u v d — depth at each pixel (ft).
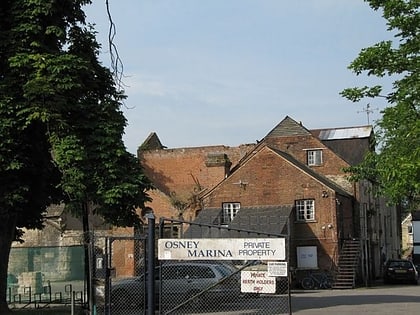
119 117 65.16
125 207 62.69
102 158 61.77
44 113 59.47
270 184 144.15
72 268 95.66
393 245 212.23
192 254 47.93
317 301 82.23
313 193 140.36
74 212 67.41
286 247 47.06
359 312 66.23
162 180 186.60
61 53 63.05
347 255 138.72
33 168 64.80
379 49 54.90
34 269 96.53
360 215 154.92
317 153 162.71
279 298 72.49
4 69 62.95
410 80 53.93
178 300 65.92
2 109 60.13
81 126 62.49
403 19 53.88
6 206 62.64
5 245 66.54
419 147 44.83
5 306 65.31
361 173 62.85
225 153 188.85
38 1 62.08
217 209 146.00
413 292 105.91
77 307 68.08
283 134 167.22
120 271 130.41
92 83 65.77
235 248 47.44
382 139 54.90
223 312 63.87
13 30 62.18
